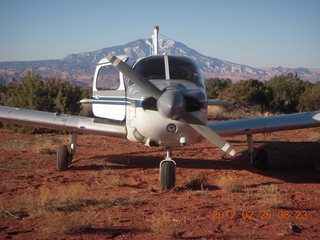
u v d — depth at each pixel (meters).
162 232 3.90
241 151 10.64
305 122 7.59
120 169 7.75
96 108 8.41
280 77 39.47
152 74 6.35
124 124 6.83
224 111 25.81
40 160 8.64
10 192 5.72
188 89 5.82
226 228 4.10
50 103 14.90
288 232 3.98
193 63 6.75
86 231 3.95
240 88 29.31
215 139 5.63
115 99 7.27
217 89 45.44
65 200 5.09
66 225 3.87
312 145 11.86
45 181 6.54
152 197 5.48
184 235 3.86
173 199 5.38
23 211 4.66
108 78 7.71
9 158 8.87
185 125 5.78
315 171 7.79
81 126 7.22
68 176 7.00
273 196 5.34
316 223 4.32
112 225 4.15
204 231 3.99
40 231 3.93
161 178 5.85
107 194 5.62
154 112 5.77
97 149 10.56
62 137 13.02
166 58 6.64
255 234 3.91
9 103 15.30
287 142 12.71
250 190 5.98
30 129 13.88
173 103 5.29
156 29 8.97
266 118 7.85
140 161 8.77
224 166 8.30
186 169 7.87
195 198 5.44
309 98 28.44
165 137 5.89
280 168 8.14
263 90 29.66
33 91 14.88
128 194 5.64
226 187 5.88
